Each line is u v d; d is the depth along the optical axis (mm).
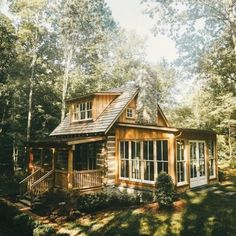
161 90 47875
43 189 17828
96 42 37750
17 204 17938
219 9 26203
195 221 11930
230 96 28344
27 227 12938
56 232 12273
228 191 16297
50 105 36250
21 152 33312
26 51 33750
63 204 16641
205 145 18797
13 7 29922
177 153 17734
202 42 30391
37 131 33750
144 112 23016
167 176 14180
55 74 37625
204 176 18375
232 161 31281
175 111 45594
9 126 32938
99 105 21359
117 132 19188
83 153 21266
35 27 30719
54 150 18469
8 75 30203
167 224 12102
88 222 14125
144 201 16641
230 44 29297
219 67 30328
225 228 11047
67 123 24344
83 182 17500
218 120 35094
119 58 44562
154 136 16750
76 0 32969
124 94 22391
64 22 33188
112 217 14180
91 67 40969
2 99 31172
